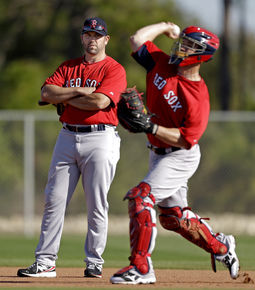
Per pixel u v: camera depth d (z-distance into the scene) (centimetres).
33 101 7406
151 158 2164
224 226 5069
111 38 7938
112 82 2325
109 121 2339
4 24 8406
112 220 5122
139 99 2002
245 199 5112
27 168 5047
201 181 5134
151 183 2052
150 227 2031
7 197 5047
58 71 2405
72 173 2356
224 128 5162
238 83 9206
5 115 5128
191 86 2050
